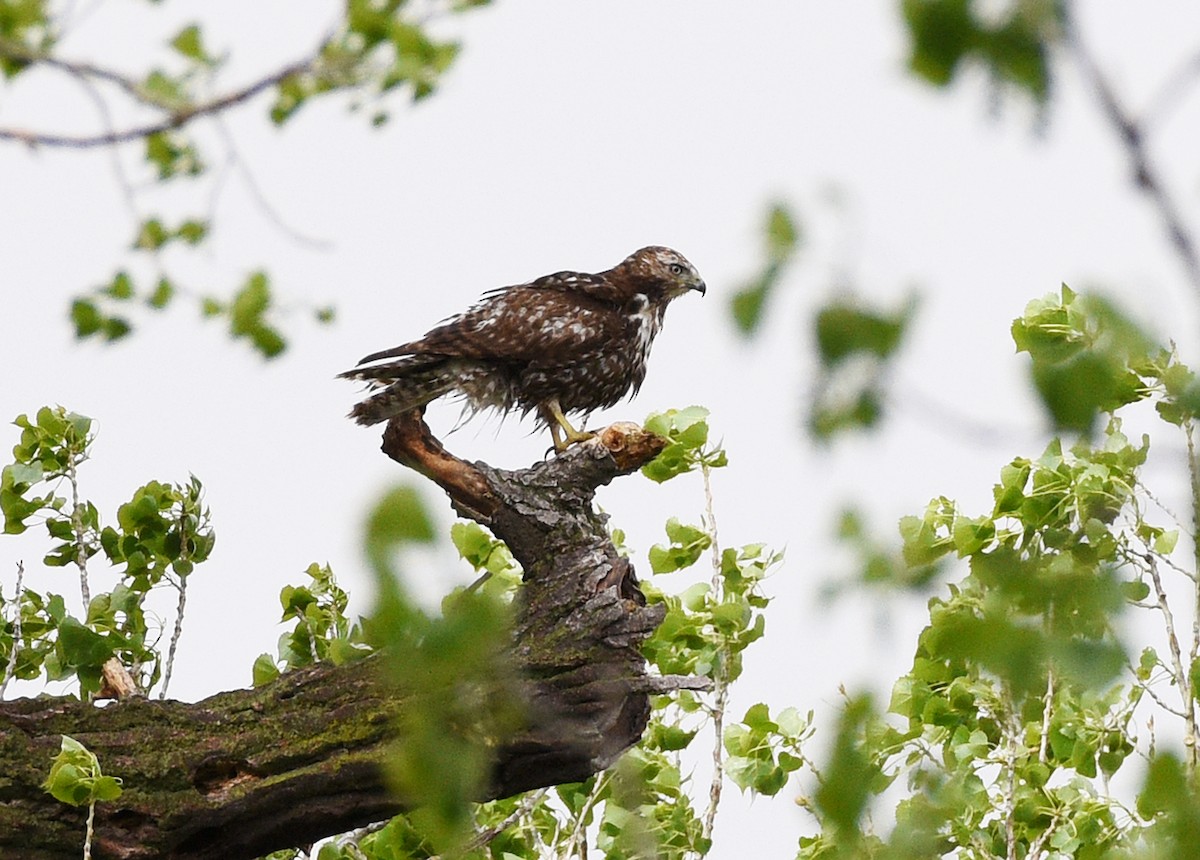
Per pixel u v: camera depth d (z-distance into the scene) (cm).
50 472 1357
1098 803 1180
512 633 1111
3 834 1011
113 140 611
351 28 675
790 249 337
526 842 1398
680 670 1348
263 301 787
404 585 384
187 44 654
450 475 1177
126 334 791
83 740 1045
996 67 301
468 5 689
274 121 694
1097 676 390
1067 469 1135
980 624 404
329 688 1085
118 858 1030
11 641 1349
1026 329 968
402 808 1067
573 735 1078
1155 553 1123
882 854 545
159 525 1365
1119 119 292
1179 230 293
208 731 1069
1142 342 340
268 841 1082
